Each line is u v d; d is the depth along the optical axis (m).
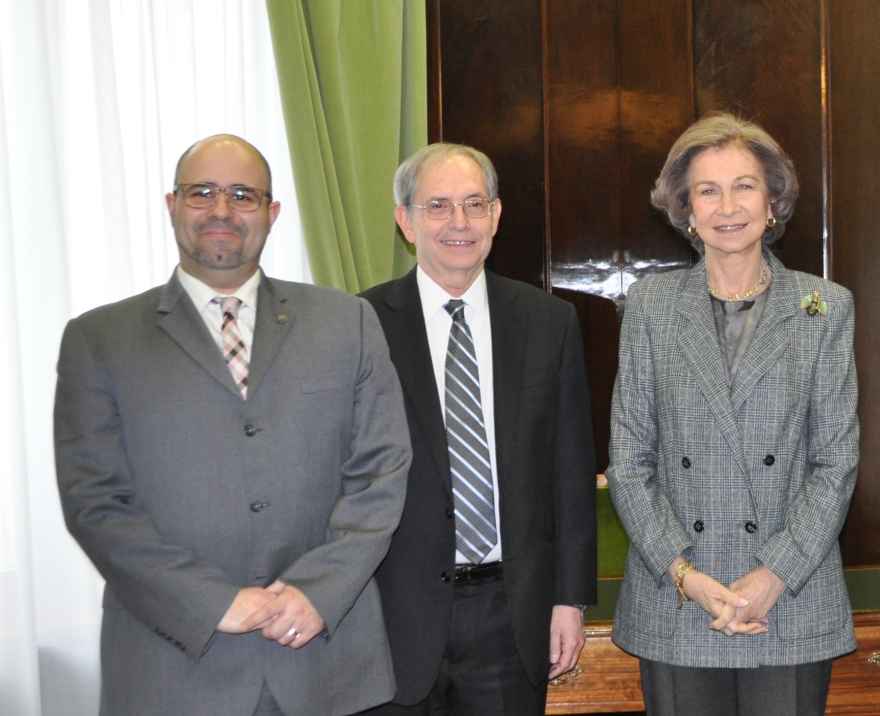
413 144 3.06
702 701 2.05
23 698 2.27
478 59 3.26
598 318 3.33
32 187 2.36
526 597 2.06
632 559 2.16
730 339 2.11
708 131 2.11
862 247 3.27
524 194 3.29
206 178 1.86
